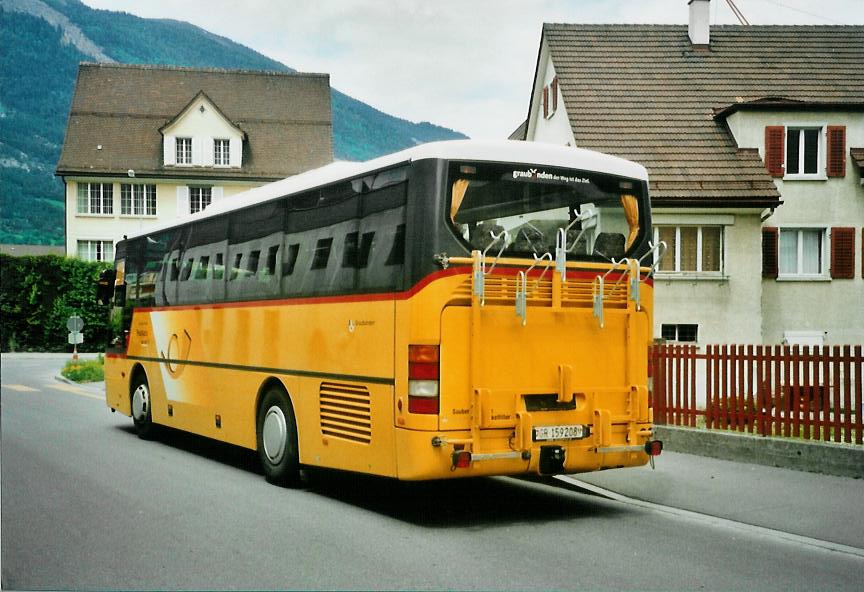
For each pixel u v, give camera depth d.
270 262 10.88
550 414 8.38
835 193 26.80
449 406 7.95
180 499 9.60
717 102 28.11
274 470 10.50
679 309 24.98
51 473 11.30
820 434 10.74
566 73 29.11
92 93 60.25
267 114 61.78
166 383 14.15
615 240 9.00
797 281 26.83
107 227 56.50
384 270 8.51
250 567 6.73
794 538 7.75
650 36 30.72
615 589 6.19
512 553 7.21
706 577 6.52
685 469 10.83
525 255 8.43
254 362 11.13
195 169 57.22
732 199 24.66
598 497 9.78
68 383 29.67
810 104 26.42
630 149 26.33
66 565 6.83
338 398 9.22
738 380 11.55
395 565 6.79
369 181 8.94
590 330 8.70
